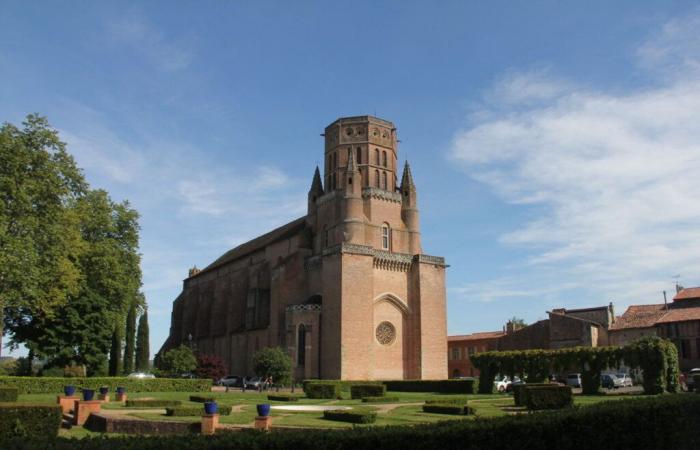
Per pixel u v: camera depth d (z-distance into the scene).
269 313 80.31
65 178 46.50
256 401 42.59
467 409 31.59
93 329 58.00
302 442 12.96
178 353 71.44
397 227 74.12
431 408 32.91
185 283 111.69
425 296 70.75
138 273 61.66
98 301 58.25
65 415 31.88
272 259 83.06
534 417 15.88
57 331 56.66
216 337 93.06
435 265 72.56
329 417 28.89
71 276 46.44
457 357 102.44
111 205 60.28
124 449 11.79
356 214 69.88
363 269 66.88
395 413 32.19
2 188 40.50
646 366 44.81
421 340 69.06
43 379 48.09
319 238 75.62
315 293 73.06
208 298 100.50
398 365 68.94
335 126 78.31
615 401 19.33
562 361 49.56
